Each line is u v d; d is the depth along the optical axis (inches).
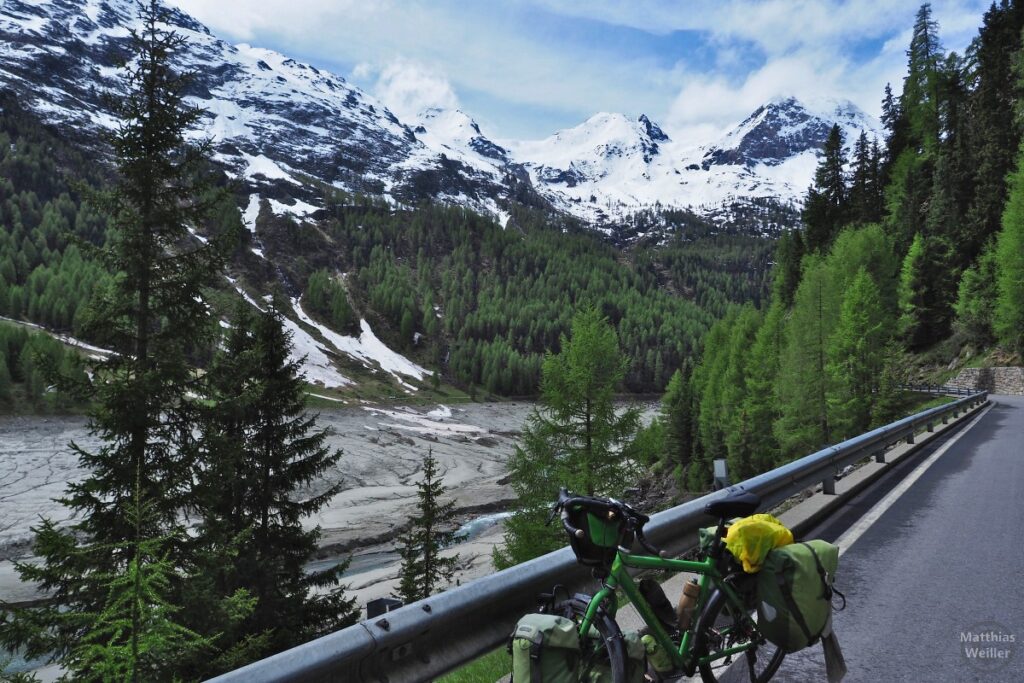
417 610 124.3
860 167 4173.2
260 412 765.3
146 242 566.6
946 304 2711.6
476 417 7519.7
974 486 438.3
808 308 2020.2
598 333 975.0
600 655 108.1
